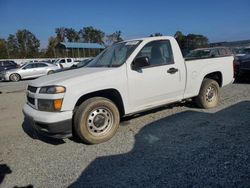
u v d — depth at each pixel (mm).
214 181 3463
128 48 5715
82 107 4875
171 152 4449
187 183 3469
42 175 4031
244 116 6156
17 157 4777
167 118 6387
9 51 70438
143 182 3582
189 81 6395
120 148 4777
